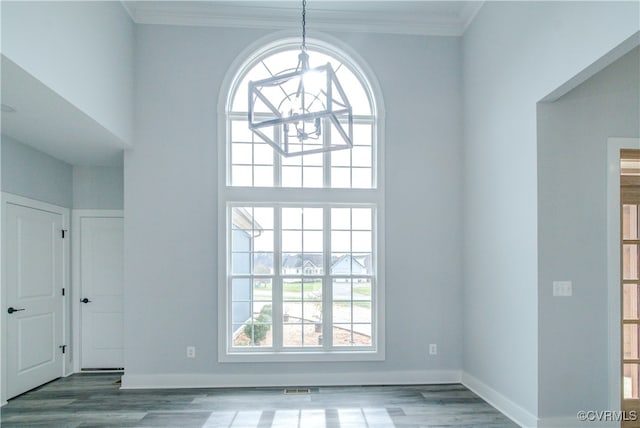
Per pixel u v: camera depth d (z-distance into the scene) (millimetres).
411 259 4117
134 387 3873
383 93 4176
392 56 4199
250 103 2174
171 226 3965
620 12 2090
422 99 4199
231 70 4066
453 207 4172
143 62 3996
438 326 4102
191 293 3953
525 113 3033
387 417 3176
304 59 2166
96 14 3148
